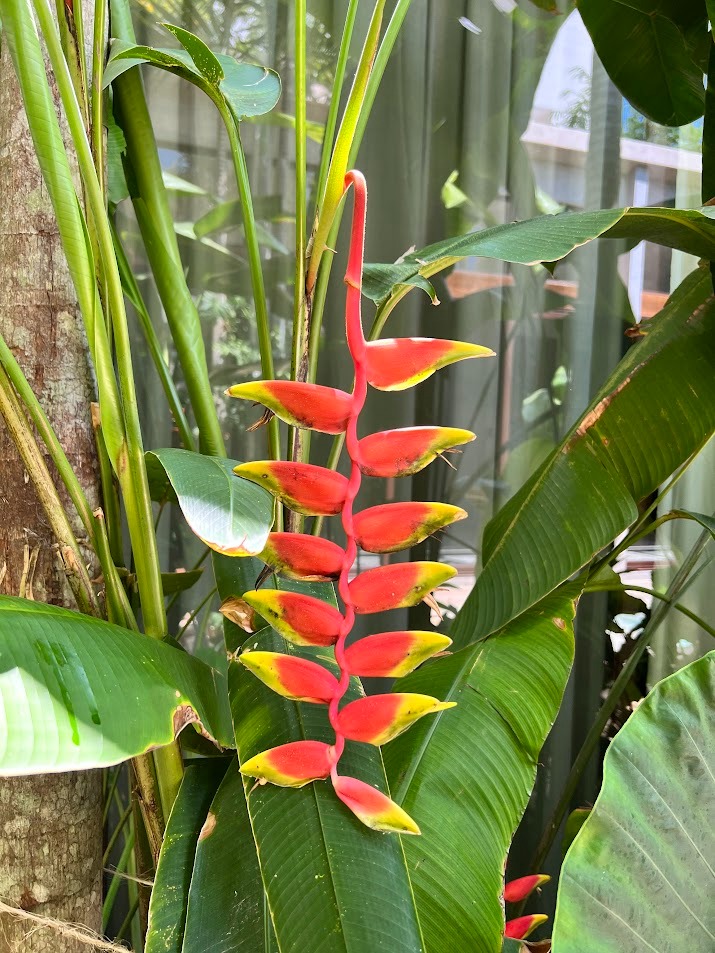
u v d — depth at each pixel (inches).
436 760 33.6
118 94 43.3
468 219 62.2
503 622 37.6
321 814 28.0
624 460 39.6
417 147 61.4
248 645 32.7
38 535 37.1
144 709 26.8
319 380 61.7
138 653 28.9
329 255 38.9
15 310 37.3
